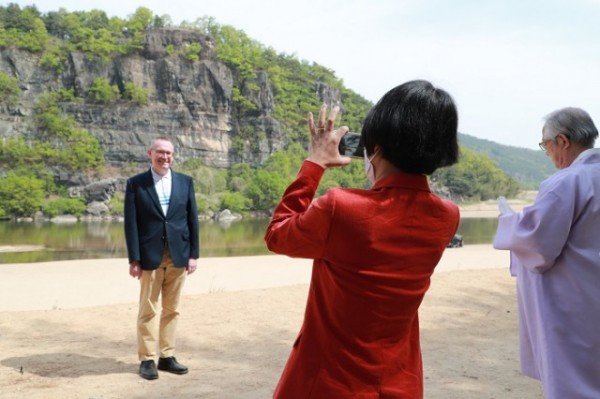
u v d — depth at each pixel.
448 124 1.91
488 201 183.75
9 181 114.19
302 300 10.02
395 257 1.83
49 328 7.71
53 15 161.00
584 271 3.13
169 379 5.57
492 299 10.59
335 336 1.87
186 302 9.61
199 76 150.12
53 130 134.38
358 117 184.50
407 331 1.94
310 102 182.50
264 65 176.00
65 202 118.56
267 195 138.38
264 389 5.25
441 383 5.46
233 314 8.73
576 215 3.15
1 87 134.12
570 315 3.15
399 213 1.85
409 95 1.90
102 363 6.11
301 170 2.02
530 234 3.14
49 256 40.19
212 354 6.55
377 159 1.97
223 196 133.88
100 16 164.00
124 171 139.75
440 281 12.25
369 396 1.84
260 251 44.94
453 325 8.30
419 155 1.87
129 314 8.64
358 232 1.79
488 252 29.33
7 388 5.21
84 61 144.88
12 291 12.22
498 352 6.71
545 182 3.33
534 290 3.33
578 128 3.44
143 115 143.75
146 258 5.65
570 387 3.07
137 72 147.38
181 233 5.82
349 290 1.84
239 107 158.75
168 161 5.82
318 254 1.85
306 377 1.88
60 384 5.35
